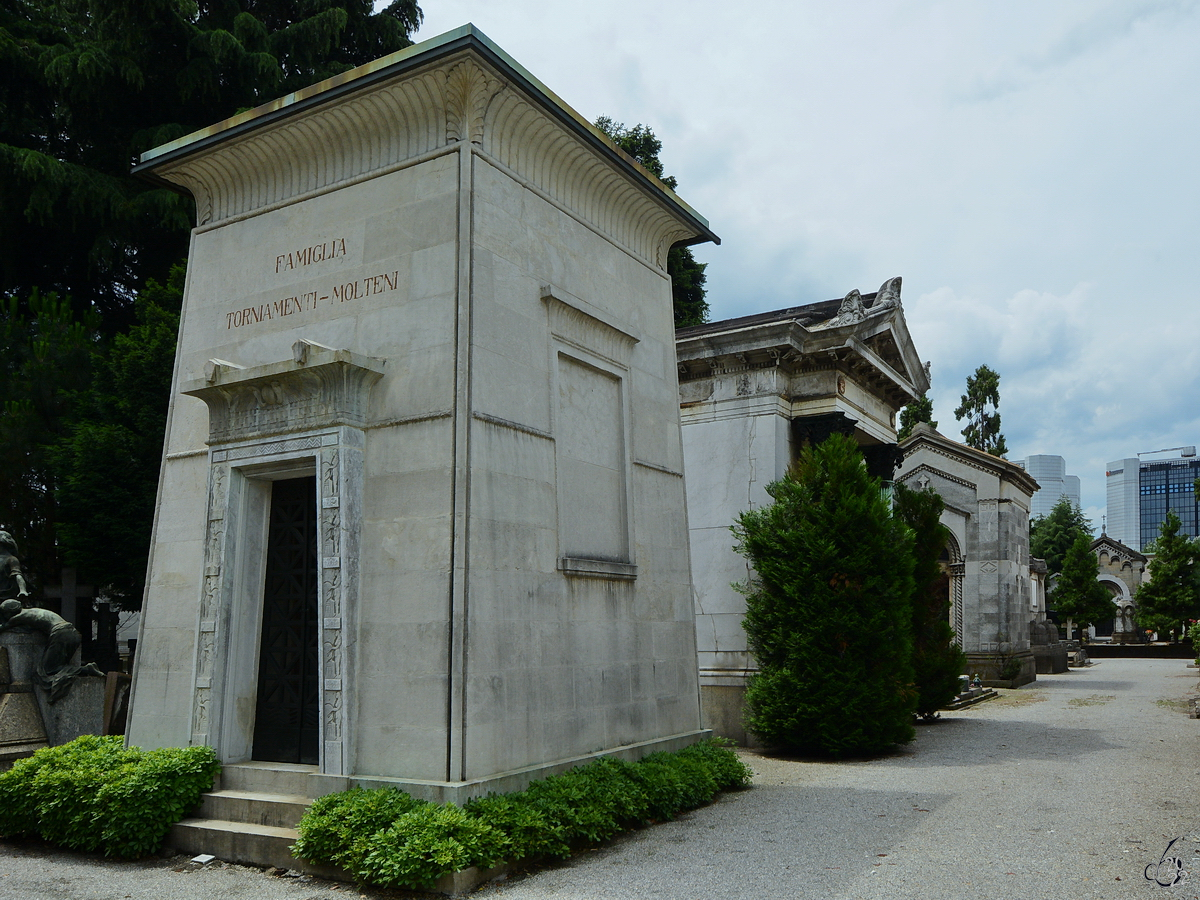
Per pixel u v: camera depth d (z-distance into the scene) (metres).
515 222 9.84
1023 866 7.45
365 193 9.97
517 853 7.41
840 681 14.09
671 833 8.91
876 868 7.48
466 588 8.28
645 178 11.88
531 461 9.52
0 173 20.84
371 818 7.46
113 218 21.83
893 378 19.45
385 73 9.27
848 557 14.45
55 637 13.66
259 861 8.05
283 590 9.82
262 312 10.56
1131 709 20.31
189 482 10.66
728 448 17.41
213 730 9.33
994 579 29.08
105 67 21.75
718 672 16.59
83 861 8.45
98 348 19.44
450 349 8.88
